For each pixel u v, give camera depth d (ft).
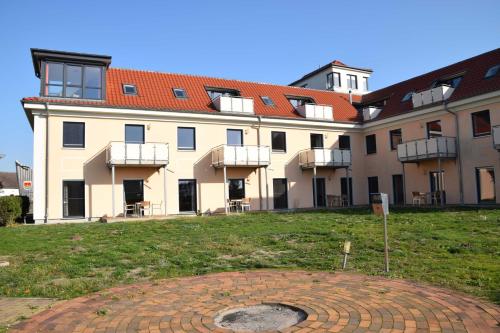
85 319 17.22
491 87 67.05
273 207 81.51
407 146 76.79
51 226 54.60
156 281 23.50
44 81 65.62
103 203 67.10
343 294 19.69
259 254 31.40
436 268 24.63
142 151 66.39
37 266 27.58
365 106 97.91
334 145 88.89
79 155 66.08
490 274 22.52
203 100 79.36
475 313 16.51
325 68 112.57
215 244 35.37
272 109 84.89
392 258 28.04
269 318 16.78
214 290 21.24
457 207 65.05
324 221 51.62
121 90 73.20
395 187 85.56
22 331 16.02
